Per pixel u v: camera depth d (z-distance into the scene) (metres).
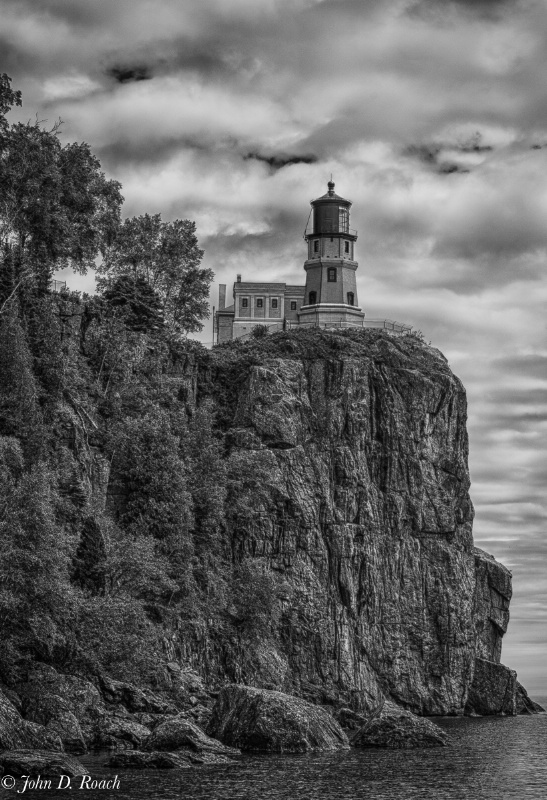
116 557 102.75
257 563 128.75
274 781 70.19
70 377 122.00
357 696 136.00
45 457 106.75
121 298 143.00
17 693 81.00
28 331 118.44
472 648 150.12
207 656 119.50
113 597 96.56
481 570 163.75
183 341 149.88
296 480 142.50
